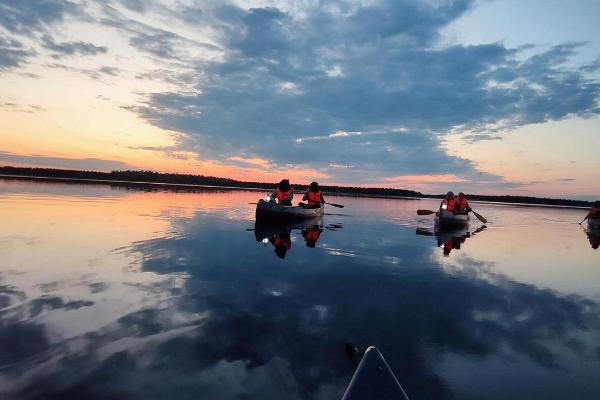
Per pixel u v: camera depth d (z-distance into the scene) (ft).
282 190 49.29
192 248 25.49
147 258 21.44
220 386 8.92
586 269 26.00
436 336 12.67
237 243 29.07
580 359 11.33
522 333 13.30
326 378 9.50
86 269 18.28
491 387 9.57
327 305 15.25
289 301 15.49
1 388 8.41
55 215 37.40
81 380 8.86
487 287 19.57
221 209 58.85
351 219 56.85
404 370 10.26
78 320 12.25
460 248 32.78
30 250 21.57
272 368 9.88
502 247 34.83
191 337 11.46
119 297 14.61
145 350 10.47
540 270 24.97
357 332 12.64
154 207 53.98
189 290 16.11
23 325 11.66
